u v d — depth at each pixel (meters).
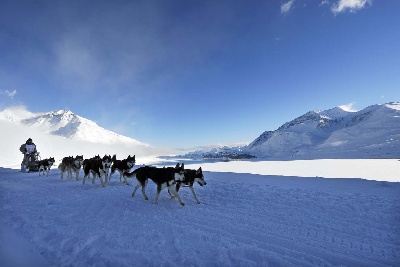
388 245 4.23
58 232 5.17
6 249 4.02
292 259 3.86
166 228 5.39
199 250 4.24
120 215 6.48
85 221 6.02
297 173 15.62
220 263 3.74
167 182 7.66
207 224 5.59
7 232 5.09
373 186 9.10
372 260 3.77
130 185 11.54
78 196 9.09
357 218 5.57
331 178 11.59
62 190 10.58
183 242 4.61
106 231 5.23
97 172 11.49
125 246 4.47
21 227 5.58
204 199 8.19
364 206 6.34
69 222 5.95
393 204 6.38
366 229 4.94
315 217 5.77
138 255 4.07
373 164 22.27
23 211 7.01
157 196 7.86
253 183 10.73
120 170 12.14
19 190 10.73
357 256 3.90
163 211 6.81
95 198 8.63
